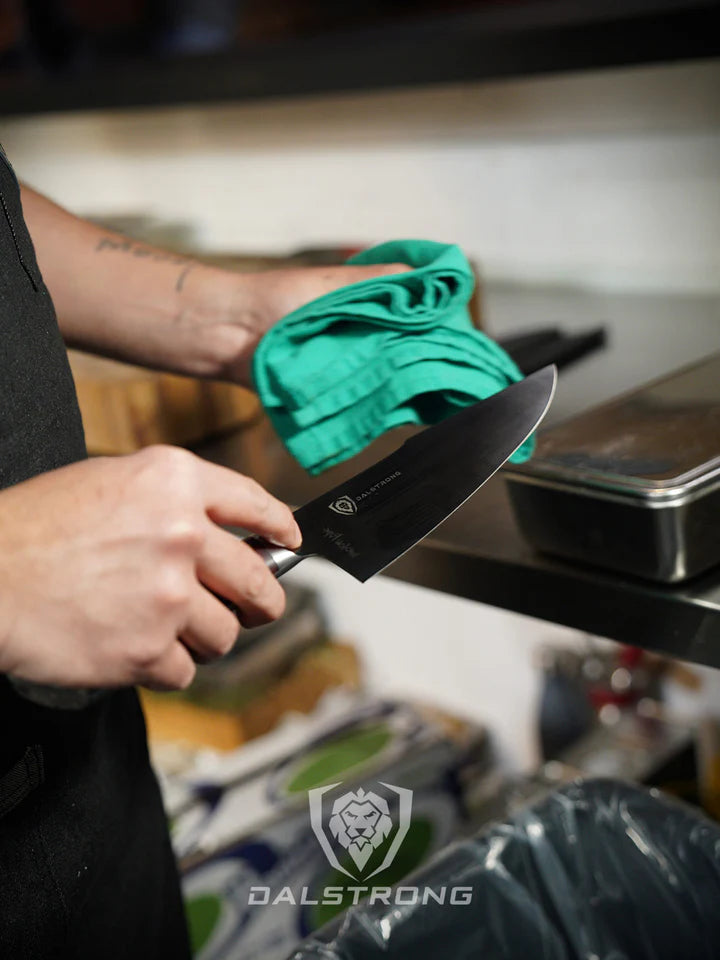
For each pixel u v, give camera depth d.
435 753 1.23
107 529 0.41
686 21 0.88
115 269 0.74
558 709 1.31
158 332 0.74
